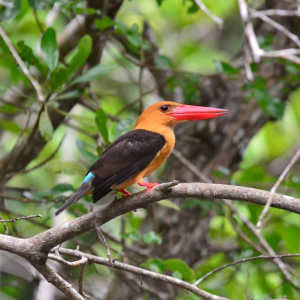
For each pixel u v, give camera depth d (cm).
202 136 1248
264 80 1099
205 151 1253
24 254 632
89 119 927
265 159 1655
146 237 970
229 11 1723
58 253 649
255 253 1122
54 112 1101
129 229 1398
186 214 1166
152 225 1251
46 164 946
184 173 1247
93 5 1068
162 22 1716
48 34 896
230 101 1252
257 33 1273
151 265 921
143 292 1094
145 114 853
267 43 1128
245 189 616
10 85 1155
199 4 1039
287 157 1678
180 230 1236
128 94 1641
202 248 1238
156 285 1201
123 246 1048
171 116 838
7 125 1176
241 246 1129
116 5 1114
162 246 1226
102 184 716
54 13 1316
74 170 934
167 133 813
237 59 1288
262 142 1619
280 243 1300
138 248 1264
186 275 934
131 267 676
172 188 637
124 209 649
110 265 661
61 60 1162
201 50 1673
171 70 1141
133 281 1139
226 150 1253
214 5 1633
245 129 1255
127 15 1641
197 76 1139
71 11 1007
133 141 756
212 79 1254
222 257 1262
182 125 1284
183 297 971
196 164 1249
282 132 1645
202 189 626
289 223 1221
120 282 1223
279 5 1273
